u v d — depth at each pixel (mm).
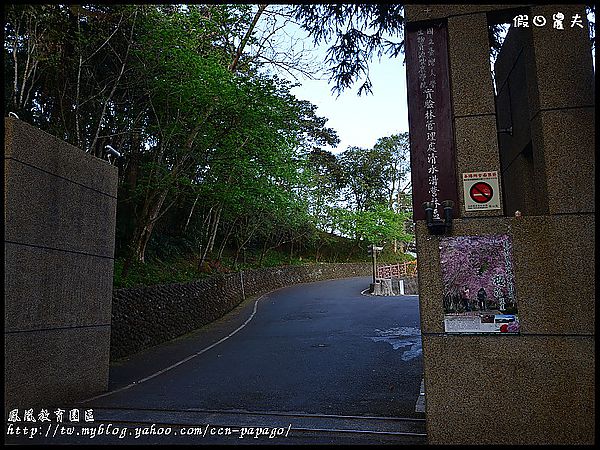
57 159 6535
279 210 21703
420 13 5398
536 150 5172
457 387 4648
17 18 10078
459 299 4758
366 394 6914
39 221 6121
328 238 37281
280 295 23844
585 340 4492
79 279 6977
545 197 4867
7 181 5582
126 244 15773
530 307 4613
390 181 41812
